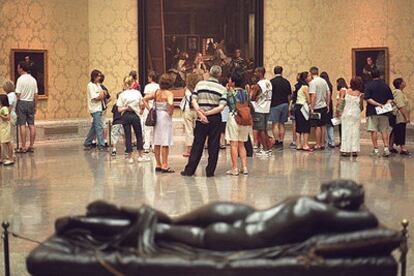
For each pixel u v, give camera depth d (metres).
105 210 7.64
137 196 15.11
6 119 19.56
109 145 24.11
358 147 21.34
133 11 28.30
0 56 25.17
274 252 7.11
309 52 28.59
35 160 20.80
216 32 28.84
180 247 7.36
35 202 14.52
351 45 27.25
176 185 16.45
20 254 10.83
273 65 28.64
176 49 28.66
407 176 17.62
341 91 21.58
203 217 7.52
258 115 21.34
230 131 17.77
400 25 26.06
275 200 14.63
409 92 25.97
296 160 20.62
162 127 18.23
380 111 20.92
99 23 28.38
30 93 22.66
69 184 16.61
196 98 17.47
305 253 7.07
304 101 22.67
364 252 7.14
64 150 23.27
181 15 28.62
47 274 7.27
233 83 17.66
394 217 13.04
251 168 19.06
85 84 28.33
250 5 28.45
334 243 7.06
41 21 26.48
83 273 7.22
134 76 21.75
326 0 27.97
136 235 7.36
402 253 7.75
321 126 23.09
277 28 28.56
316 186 16.22
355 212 7.21
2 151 21.75
